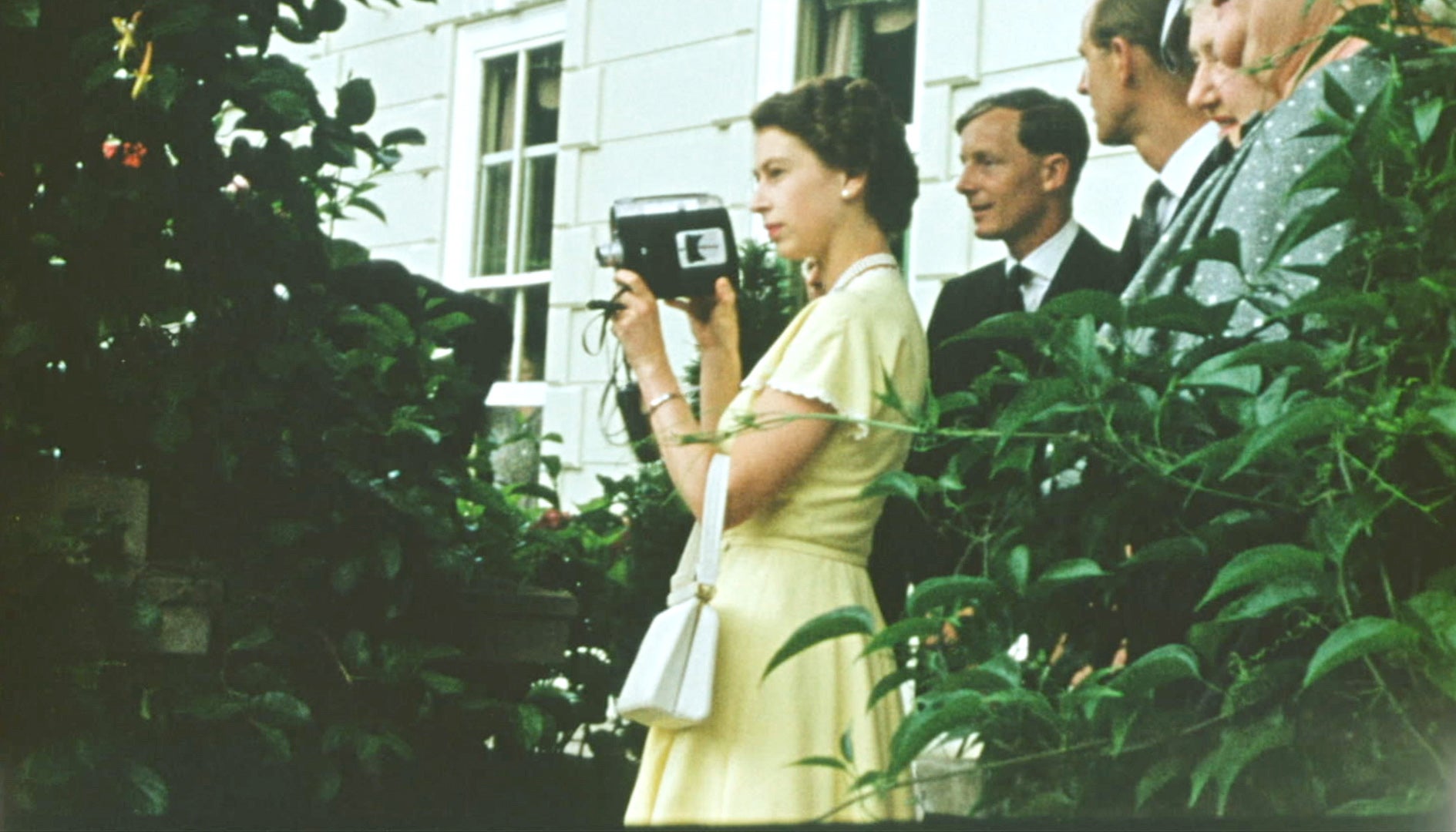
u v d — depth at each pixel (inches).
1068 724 100.1
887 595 188.7
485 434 266.5
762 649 165.5
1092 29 234.7
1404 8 105.7
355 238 492.7
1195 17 159.8
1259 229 123.5
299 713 181.8
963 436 106.2
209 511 191.3
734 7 404.5
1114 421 103.3
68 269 179.6
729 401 189.2
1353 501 92.4
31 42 179.3
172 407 179.8
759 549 169.0
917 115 366.0
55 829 173.3
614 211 186.5
